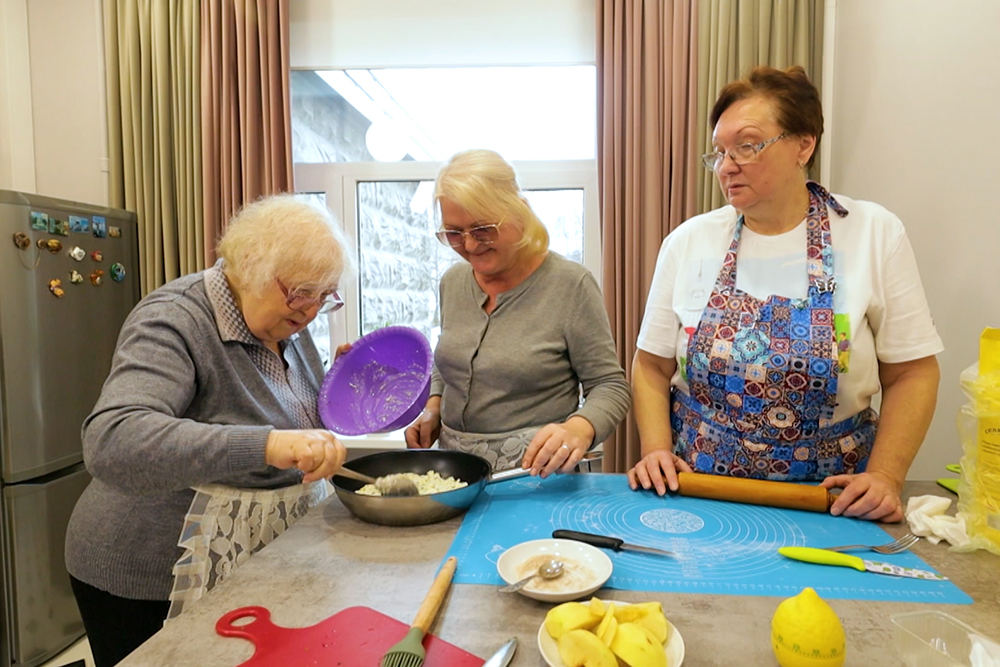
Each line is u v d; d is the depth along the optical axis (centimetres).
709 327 125
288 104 243
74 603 225
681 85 229
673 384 139
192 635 70
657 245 236
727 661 65
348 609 75
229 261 115
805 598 64
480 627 71
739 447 124
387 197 275
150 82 250
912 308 116
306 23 258
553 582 80
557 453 112
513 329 137
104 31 254
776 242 125
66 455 222
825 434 121
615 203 235
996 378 90
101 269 236
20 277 205
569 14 251
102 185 261
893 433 115
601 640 61
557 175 267
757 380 120
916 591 79
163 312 110
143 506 116
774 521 103
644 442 134
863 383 119
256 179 247
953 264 157
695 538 96
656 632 66
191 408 115
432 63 260
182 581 111
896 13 185
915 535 96
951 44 158
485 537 97
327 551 92
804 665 61
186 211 249
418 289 279
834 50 228
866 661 64
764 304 122
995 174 141
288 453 93
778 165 116
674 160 230
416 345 157
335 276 115
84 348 229
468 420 141
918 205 173
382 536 98
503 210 125
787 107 114
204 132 243
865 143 204
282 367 132
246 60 242
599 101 236
